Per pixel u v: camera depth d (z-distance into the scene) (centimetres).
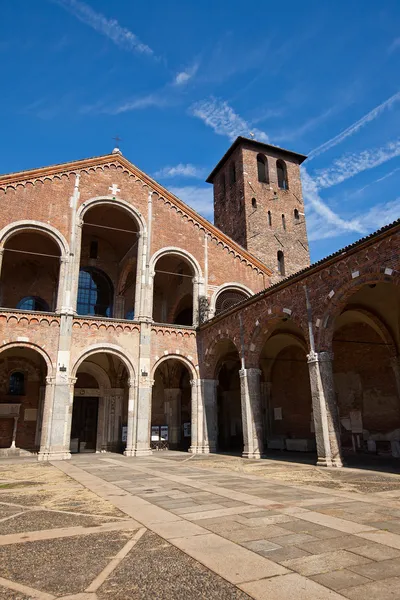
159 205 3178
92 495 1136
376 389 2469
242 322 2467
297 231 4316
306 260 4247
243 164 4297
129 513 877
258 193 4253
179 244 3161
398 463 1816
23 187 2752
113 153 3119
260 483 1291
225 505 936
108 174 3069
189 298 3566
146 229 3067
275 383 3212
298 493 1085
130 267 3491
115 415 3244
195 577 510
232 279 3284
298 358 3059
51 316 2573
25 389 3045
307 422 2906
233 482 1324
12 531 754
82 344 2619
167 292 3784
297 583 483
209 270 3209
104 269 3622
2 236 2611
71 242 2788
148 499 1041
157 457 2467
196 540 661
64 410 2456
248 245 4006
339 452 1728
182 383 3569
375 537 659
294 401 3031
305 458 2178
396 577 496
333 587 470
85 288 3562
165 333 2884
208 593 462
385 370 2434
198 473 1606
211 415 2828
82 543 667
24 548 646
